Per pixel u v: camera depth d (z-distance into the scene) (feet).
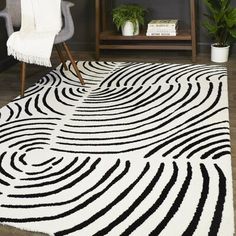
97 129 6.81
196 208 4.66
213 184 5.08
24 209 4.79
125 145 6.20
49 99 8.23
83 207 4.78
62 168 5.63
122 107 7.70
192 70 9.77
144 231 4.35
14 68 10.37
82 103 7.98
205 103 7.66
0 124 7.11
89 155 5.95
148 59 10.99
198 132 6.49
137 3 11.27
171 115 7.22
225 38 10.39
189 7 10.96
